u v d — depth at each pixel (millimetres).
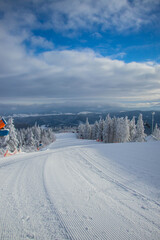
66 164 6852
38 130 56062
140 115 33562
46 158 8516
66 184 4094
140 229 2201
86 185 4074
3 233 2045
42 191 3539
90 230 2154
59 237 1993
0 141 24484
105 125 39969
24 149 35656
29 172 5277
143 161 7109
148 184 4234
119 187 3994
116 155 8969
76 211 2668
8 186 3842
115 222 2367
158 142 14898
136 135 34375
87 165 6660
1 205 2830
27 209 2701
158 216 2588
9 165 6508
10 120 27203
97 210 2729
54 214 2551
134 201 3168
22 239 1933
